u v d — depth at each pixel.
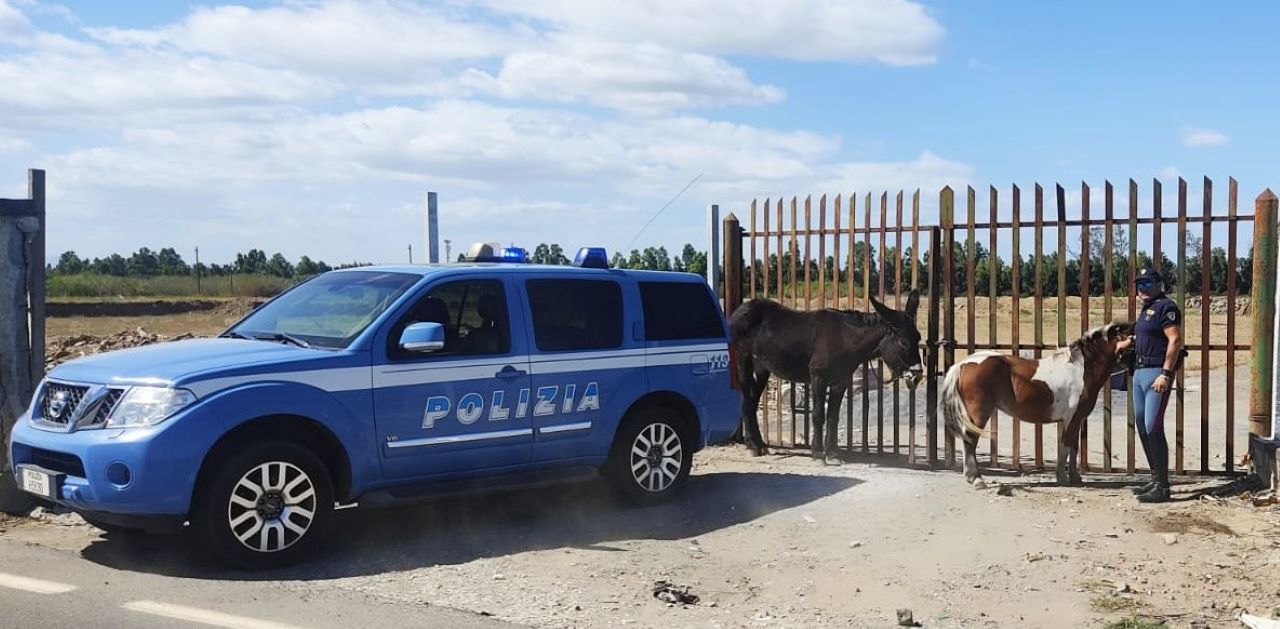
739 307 11.27
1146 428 9.01
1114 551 7.49
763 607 6.27
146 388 6.68
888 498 9.22
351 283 8.24
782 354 10.97
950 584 6.73
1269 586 6.60
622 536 8.02
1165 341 8.95
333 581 6.71
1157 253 9.54
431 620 5.90
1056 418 9.62
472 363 7.85
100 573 6.80
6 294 9.17
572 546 7.68
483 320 8.09
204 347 7.45
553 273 8.52
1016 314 10.13
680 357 9.12
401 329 7.57
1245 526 8.15
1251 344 9.49
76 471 6.78
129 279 54.06
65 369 7.28
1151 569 7.02
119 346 18.30
